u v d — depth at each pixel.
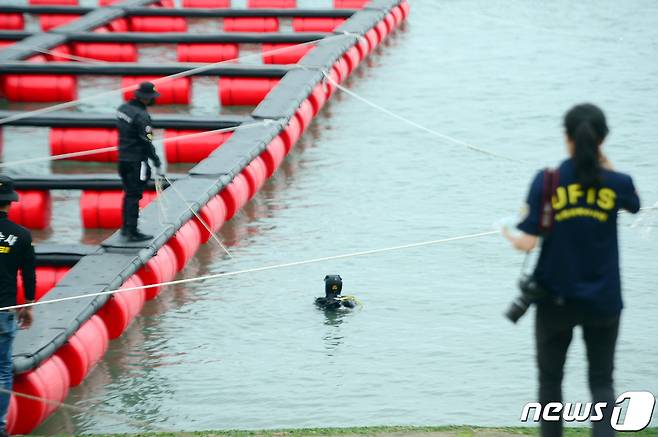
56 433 43.25
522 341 52.00
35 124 89.31
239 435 33.19
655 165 83.75
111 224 72.88
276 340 52.69
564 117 24.44
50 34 122.56
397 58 126.00
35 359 43.38
